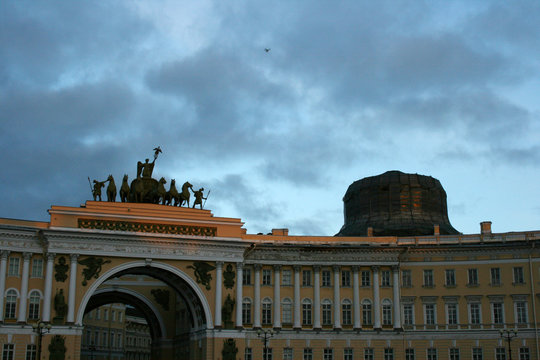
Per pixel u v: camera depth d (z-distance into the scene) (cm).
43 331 8756
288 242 10425
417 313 10188
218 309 9612
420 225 12031
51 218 9150
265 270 10244
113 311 15675
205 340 9581
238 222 9994
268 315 10075
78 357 8906
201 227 9819
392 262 10312
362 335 10081
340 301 10200
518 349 9806
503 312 9969
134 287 11288
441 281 10250
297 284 10194
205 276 9694
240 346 9619
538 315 9812
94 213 9338
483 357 9900
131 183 9969
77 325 8962
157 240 9525
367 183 12669
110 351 15350
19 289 8925
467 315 10069
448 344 10025
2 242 8919
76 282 9106
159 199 10062
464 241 10388
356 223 12538
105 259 9319
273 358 9912
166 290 11412
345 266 10319
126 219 9481
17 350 8719
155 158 10269
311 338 10044
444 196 12731
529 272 9988
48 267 8994
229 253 9844
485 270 10162
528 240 10006
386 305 10225
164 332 11275
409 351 10088
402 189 12350
